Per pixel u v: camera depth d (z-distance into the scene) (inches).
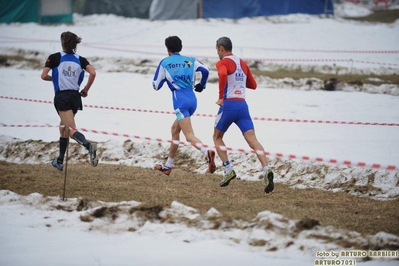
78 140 1498.5
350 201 1449.3
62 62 1521.9
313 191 1550.2
